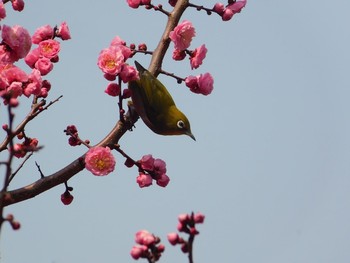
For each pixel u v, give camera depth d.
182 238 8.05
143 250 8.07
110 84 12.40
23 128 11.45
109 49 12.13
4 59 11.27
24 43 11.26
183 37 12.89
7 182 8.40
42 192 11.41
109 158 11.65
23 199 11.24
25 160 11.16
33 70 11.73
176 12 13.50
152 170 12.23
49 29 12.98
